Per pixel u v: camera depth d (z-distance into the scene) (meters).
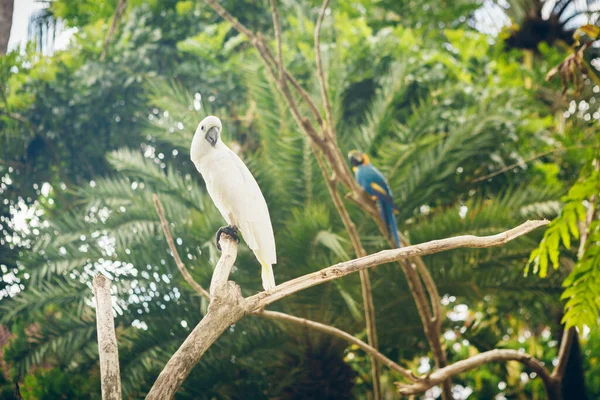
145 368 9.00
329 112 7.79
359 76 11.80
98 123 11.89
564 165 11.84
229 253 4.11
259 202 5.55
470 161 10.78
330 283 8.73
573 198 6.41
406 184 10.00
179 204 9.66
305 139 9.78
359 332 9.84
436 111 10.45
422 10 14.48
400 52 11.88
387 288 9.47
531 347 12.84
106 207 9.98
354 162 9.55
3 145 11.65
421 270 7.68
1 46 11.54
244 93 11.64
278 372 9.87
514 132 10.80
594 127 11.56
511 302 10.29
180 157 11.93
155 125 9.98
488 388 12.37
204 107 10.99
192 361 3.56
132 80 11.33
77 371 9.45
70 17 13.41
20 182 11.99
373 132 10.40
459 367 7.18
